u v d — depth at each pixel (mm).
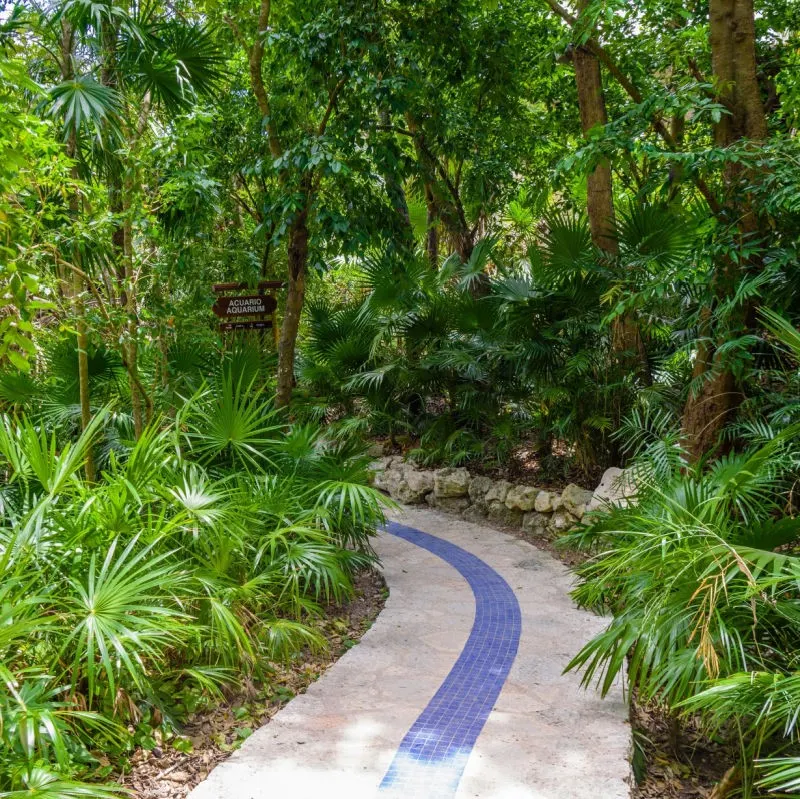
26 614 3115
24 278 3490
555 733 3338
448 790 2883
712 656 2689
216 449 5074
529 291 7203
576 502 6379
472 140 8391
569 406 6766
